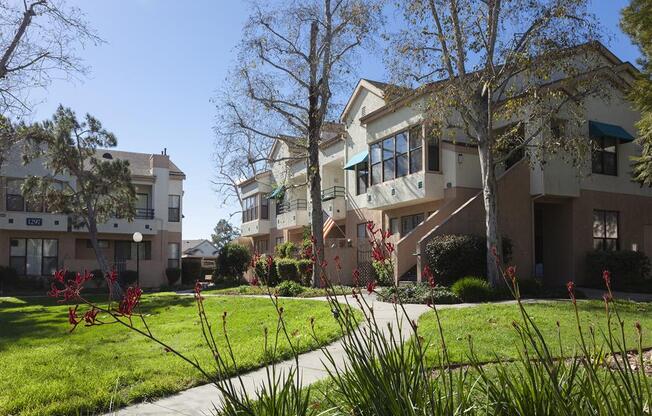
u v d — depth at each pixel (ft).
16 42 68.85
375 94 82.53
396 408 9.59
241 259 115.24
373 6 67.15
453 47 52.85
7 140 79.20
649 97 53.06
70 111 85.46
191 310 50.29
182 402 18.62
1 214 104.83
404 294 47.39
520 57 47.42
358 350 11.55
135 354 27.07
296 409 11.25
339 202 92.17
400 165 72.59
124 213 92.32
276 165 119.55
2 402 18.56
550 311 36.73
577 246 65.41
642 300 47.70
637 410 8.45
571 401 9.09
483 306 40.42
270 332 32.94
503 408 10.16
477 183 66.95
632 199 70.90
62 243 112.47
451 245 55.16
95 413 17.60
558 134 59.47
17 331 38.45
